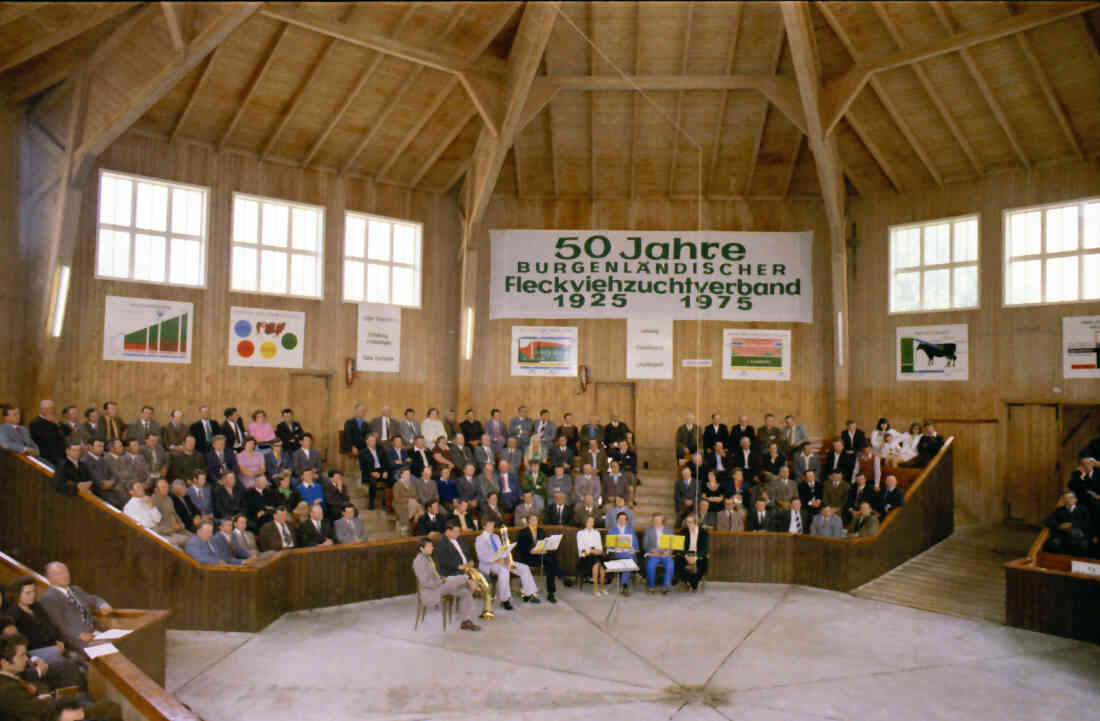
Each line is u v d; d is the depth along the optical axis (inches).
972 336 619.5
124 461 437.7
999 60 522.6
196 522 422.6
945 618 424.8
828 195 613.0
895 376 656.4
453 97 589.3
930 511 541.6
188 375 558.3
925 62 537.3
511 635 385.4
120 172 531.2
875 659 357.1
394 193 662.5
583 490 549.6
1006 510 602.5
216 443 477.7
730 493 553.9
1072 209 577.9
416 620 400.5
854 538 481.4
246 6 390.6
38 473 379.6
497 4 501.7
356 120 589.0
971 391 617.6
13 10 407.2
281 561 405.1
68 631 277.7
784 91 570.6
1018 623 407.8
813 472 550.9
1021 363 594.6
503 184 692.7
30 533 378.6
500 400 688.4
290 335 605.3
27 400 495.5
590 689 315.9
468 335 663.1
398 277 667.4
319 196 625.3
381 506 546.9
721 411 687.1
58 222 480.7
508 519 533.6
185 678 315.6
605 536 486.0
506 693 310.0
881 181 664.4
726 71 573.6
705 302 687.1
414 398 663.8
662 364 689.0
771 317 683.4
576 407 690.2
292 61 524.4
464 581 402.6
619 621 413.1
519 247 687.1
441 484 528.4
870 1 491.8
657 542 478.9
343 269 634.2
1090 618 384.5
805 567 496.4
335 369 624.7
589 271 687.7
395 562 454.0
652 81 578.2
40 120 494.6
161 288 548.1
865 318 674.8
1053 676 339.9
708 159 662.5
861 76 530.9
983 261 617.0
